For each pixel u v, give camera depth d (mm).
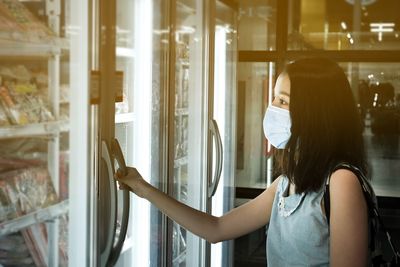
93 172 1956
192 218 2104
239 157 6438
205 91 3387
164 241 2723
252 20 6266
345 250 1635
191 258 3395
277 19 6238
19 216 1785
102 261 2064
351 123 1729
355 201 1640
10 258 1882
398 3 6172
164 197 2129
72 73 1908
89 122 1918
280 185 1877
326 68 1747
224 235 2096
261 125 6383
